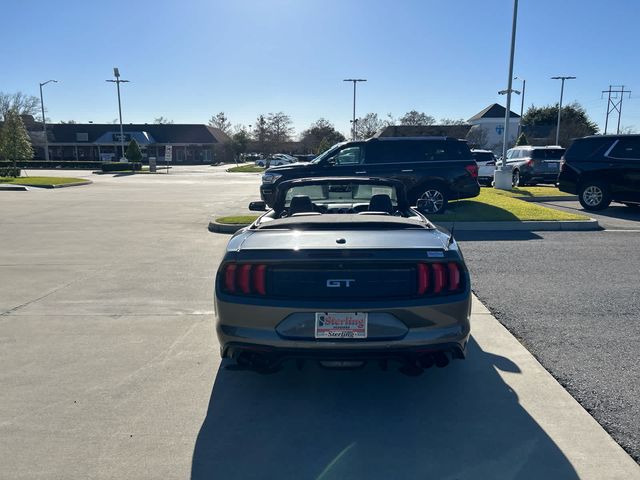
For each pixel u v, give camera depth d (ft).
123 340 14.38
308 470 8.55
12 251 27.22
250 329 10.27
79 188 78.64
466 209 38.45
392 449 9.13
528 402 10.69
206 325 15.58
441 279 10.16
